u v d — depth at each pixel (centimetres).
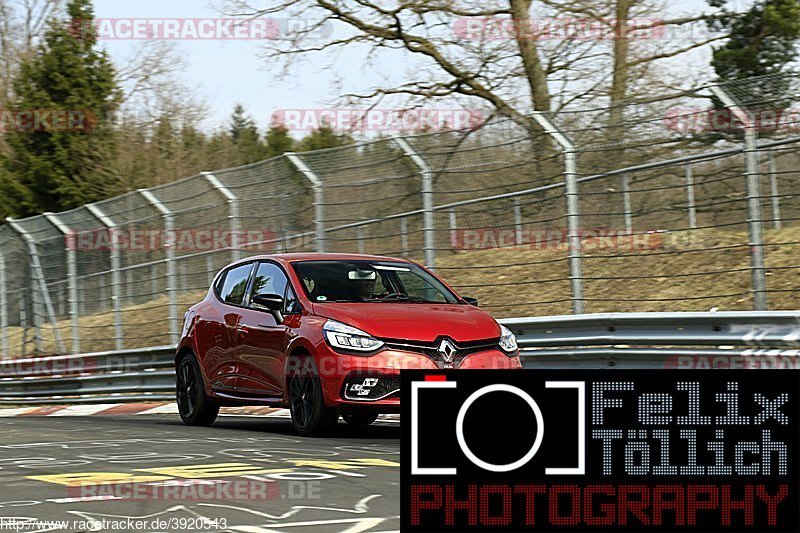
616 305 2514
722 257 2512
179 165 7231
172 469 1188
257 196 2672
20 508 941
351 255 1769
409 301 1661
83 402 2839
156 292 2964
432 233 2317
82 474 1159
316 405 1528
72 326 3319
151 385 2694
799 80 1908
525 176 2272
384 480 1092
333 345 1506
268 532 825
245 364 1709
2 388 3222
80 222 3291
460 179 2359
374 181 2459
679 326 1798
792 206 2394
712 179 2134
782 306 2255
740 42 4106
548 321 1989
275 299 1625
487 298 2711
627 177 2227
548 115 2250
